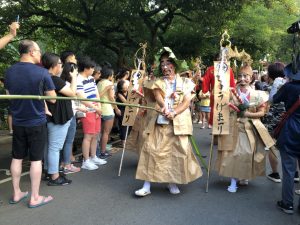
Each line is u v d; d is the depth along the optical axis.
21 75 3.79
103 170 5.59
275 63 5.15
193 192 4.62
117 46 13.83
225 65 4.62
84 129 5.56
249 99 4.62
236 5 11.16
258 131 4.57
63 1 11.91
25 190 4.57
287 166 3.93
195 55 14.55
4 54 12.27
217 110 4.57
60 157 5.42
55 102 4.55
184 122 4.29
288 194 3.96
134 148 5.74
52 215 3.83
